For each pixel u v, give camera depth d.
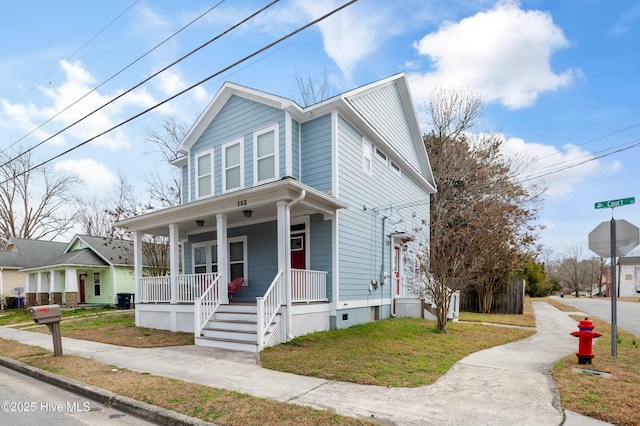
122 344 9.08
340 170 10.51
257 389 5.24
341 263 10.29
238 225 12.00
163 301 11.38
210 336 8.72
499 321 13.19
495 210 14.43
